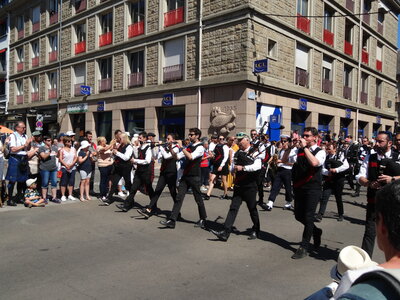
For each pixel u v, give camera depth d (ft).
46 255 16.03
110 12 71.61
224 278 13.78
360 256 4.66
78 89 78.64
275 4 53.62
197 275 14.02
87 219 23.24
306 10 61.52
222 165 30.91
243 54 49.16
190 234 20.21
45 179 27.86
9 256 15.83
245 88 49.03
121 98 67.92
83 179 29.91
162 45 60.54
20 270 14.19
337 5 69.21
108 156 30.99
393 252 3.72
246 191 19.07
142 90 63.05
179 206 21.54
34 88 94.58
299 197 17.16
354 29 76.54
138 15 65.72
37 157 28.22
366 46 84.33
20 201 27.99
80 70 78.79
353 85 76.95
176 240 18.92
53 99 85.56
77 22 78.23
